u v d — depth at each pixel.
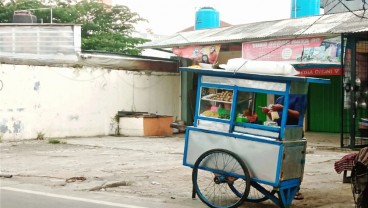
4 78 15.92
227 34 17.86
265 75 6.49
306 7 20.56
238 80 6.80
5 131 15.95
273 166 6.36
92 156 12.41
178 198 7.42
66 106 17.64
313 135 17.97
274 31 16.17
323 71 17.00
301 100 6.79
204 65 7.28
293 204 7.07
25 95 16.48
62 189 8.13
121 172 9.81
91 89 18.41
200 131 7.01
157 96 20.80
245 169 6.50
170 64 21.23
